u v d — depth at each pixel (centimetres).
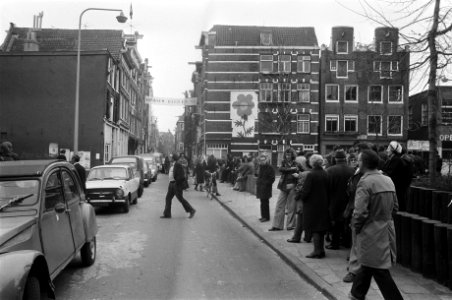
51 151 3031
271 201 1689
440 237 612
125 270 711
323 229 771
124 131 4503
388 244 504
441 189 820
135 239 980
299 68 4612
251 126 3322
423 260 652
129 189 1534
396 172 734
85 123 3259
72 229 638
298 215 920
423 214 801
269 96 4625
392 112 4378
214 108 4581
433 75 840
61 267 566
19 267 412
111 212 1474
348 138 4472
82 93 3266
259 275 693
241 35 4722
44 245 518
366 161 519
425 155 4006
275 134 4519
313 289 622
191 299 570
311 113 4578
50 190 573
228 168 2939
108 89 3419
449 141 2967
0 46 3656
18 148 3241
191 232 1079
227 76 4625
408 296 562
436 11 817
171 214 1423
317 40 4747
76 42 3934
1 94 3256
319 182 778
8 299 386
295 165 1086
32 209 519
